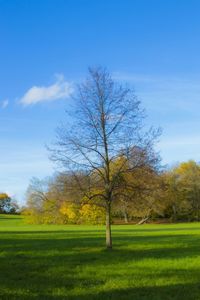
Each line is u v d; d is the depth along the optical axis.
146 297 14.59
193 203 118.31
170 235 46.84
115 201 29.52
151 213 106.75
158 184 29.25
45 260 24.12
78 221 97.81
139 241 37.03
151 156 28.92
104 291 15.57
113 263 22.59
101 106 29.08
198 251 28.36
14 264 22.64
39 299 14.42
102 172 28.89
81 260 24.02
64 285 16.86
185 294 14.95
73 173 28.81
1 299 14.42
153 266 21.31
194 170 119.19
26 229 72.06
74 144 34.72
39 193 106.44
